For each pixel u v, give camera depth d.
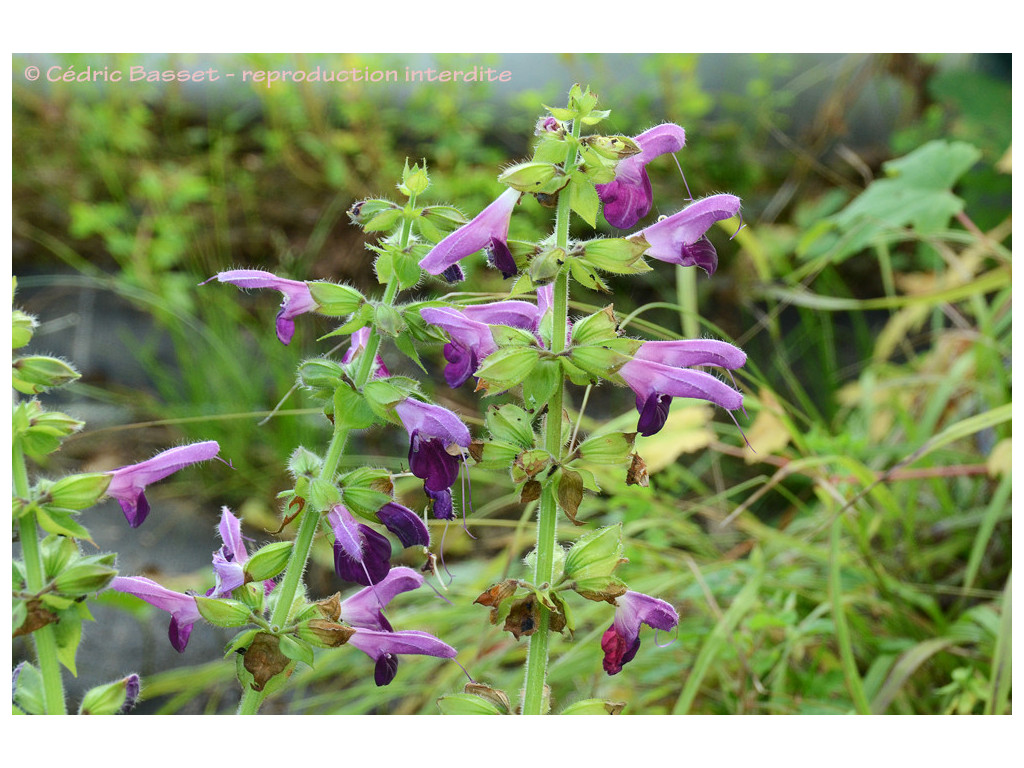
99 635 0.89
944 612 0.78
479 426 0.93
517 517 1.01
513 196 0.48
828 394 1.15
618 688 0.72
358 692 0.74
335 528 0.47
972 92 1.17
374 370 0.50
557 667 0.71
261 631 0.48
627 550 0.76
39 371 0.47
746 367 1.03
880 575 0.72
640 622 0.49
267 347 1.22
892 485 0.87
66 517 0.47
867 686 0.68
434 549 0.92
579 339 0.48
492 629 0.74
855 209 0.91
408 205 0.47
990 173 1.14
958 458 0.87
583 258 0.47
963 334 0.94
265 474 1.13
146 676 0.83
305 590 0.50
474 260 1.26
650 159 0.49
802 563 0.80
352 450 1.15
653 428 0.48
